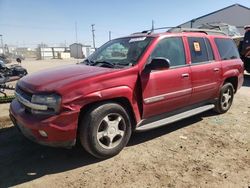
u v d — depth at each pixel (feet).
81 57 231.91
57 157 14.94
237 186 12.51
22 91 14.71
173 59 17.52
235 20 145.07
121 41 18.44
